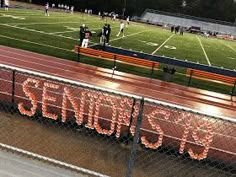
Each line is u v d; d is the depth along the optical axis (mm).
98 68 16188
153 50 27312
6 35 21516
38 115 8562
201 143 5305
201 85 16562
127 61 16156
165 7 114938
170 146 7848
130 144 7898
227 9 114000
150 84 14828
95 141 7902
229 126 8859
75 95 8195
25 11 47125
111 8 99438
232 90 15234
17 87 10172
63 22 38875
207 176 7094
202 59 27297
